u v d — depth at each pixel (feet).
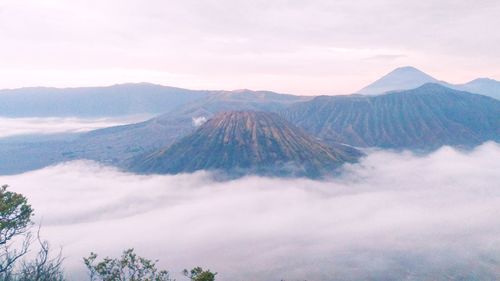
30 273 59.21
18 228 63.77
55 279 62.13
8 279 56.59
